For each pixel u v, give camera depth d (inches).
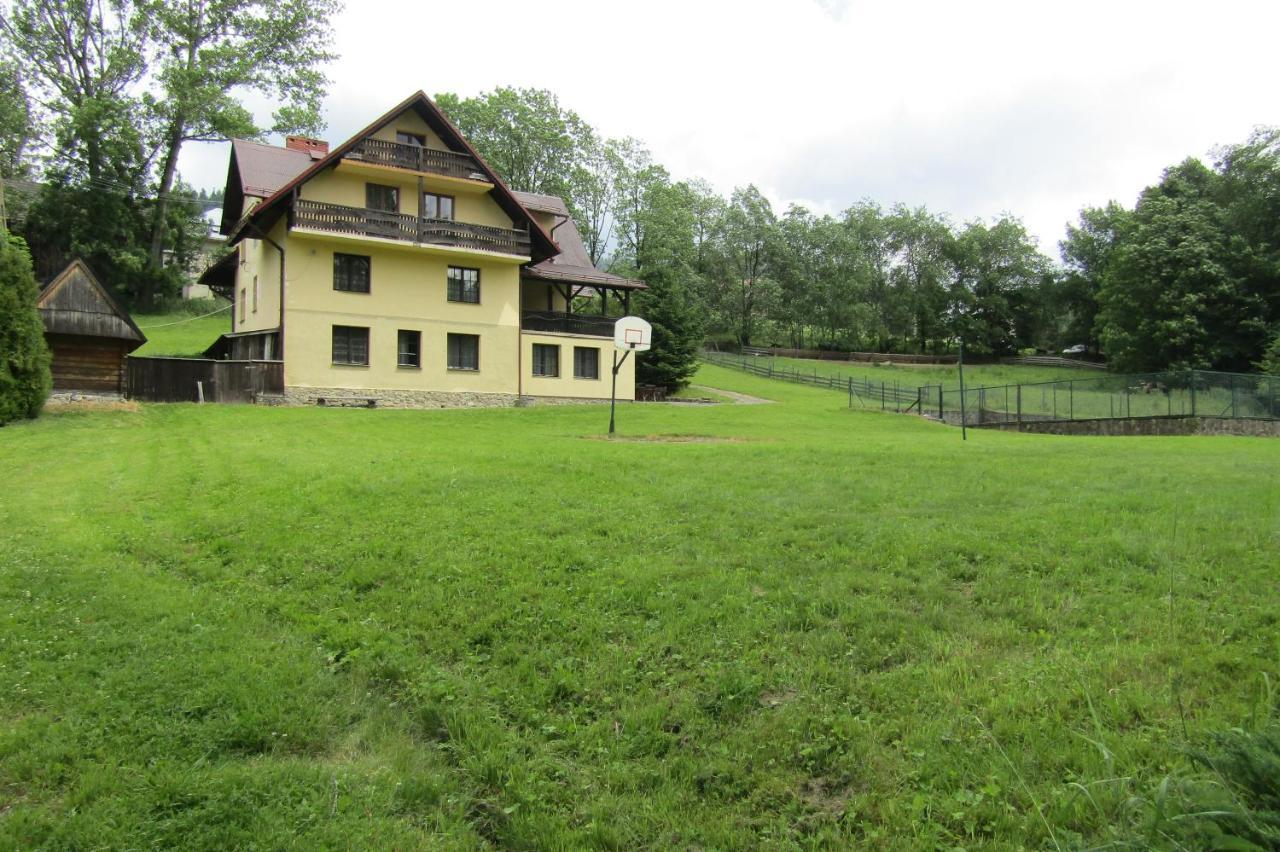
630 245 2625.5
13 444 644.7
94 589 274.5
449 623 240.4
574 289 1694.1
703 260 2950.3
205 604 262.8
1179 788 124.0
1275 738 116.5
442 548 309.3
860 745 166.7
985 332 3243.1
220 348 1462.8
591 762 170.2
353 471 476.1
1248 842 105.3
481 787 164.6
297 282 1191.6
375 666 215.5
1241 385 1218.0
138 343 1027.3
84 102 1819.6
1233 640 207.2
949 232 3417.8
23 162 1942.7
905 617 229.6
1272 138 2155.5
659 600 247.3
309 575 287.4
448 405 1305.4
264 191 1301.7
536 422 1015.6
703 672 202.8
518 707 192.2
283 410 1026.1
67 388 984.3
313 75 1895.9
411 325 1277.1
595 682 201.8
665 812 153.0
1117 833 126.9
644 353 1653.5
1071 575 257.9
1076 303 3240.7
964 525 324.2
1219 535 297.9
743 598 246.5
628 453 573.3
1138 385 1284.4
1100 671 190.5
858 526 323.9
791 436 864.3
